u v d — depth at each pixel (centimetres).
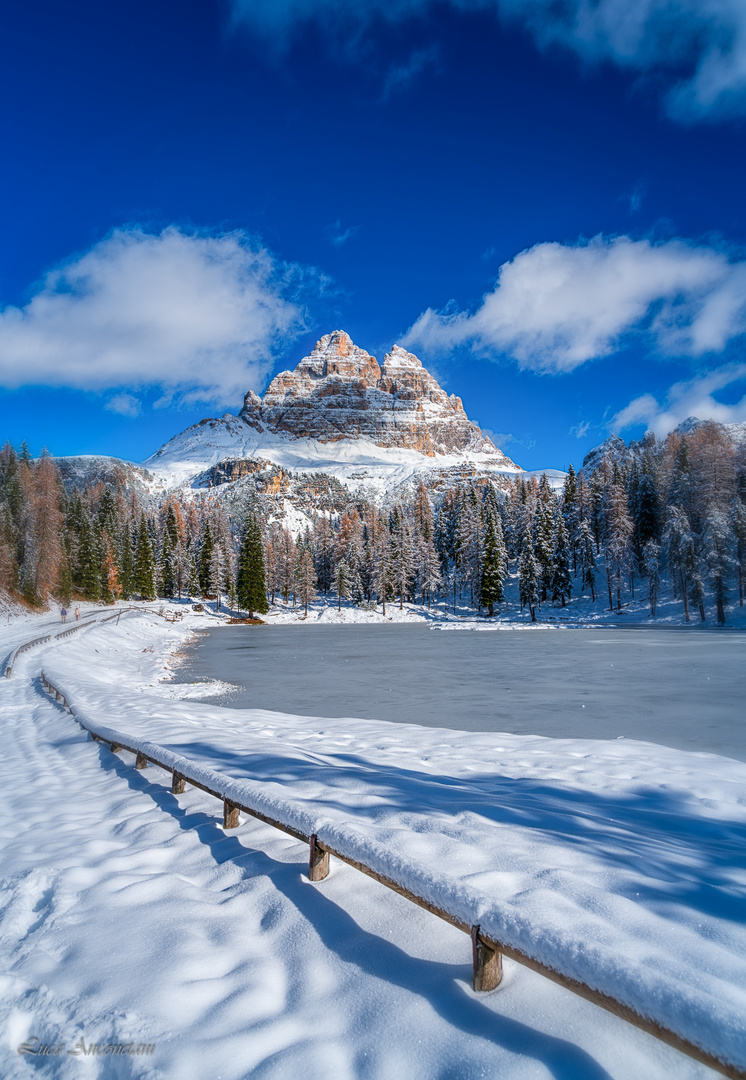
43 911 324
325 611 8244
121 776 641
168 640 4469
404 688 1925
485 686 1922
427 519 10419
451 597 8562
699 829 525
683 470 5575
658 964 223
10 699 1459
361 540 10719
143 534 8550
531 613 6475
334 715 1447
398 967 249
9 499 6625
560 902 288
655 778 734
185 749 747
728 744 1054
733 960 236
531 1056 191
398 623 7106
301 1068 192
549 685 1900
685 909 293
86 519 7488
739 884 356
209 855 402
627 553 5969
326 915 298
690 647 3077
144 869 385
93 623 4084
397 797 506
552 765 805
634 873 348
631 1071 182
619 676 2064
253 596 7450
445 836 396
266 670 2559
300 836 346
